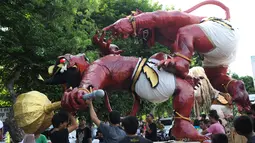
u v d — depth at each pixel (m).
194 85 6.61
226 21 6.84
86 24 14.70
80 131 10.55
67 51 11.40
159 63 6.20
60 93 12.77
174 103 6.32
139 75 6.28
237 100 7.23
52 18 11.75
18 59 11.45
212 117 7.21
